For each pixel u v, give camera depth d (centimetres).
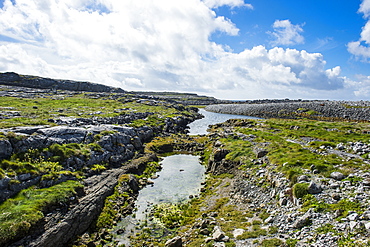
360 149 3241
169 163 4959
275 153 3603
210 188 3372
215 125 9844
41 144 3225
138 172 4119
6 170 2417
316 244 1425
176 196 3203
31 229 1942
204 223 2223
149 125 7662
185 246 1905
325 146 3800
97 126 5091
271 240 1627
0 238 1733
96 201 2695
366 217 1483
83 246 2062
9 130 3173
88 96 14625
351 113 10456
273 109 15000
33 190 2398
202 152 5747
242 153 4069
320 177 2317
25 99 9544
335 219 1616
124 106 11519
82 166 3391
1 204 2073
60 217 2198
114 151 4344
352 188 1945
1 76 15675
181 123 10144
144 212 2752
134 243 2127
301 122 7781
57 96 12662
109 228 2398
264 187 2744
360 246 1255
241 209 2442
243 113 16175
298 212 1886
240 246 1669
